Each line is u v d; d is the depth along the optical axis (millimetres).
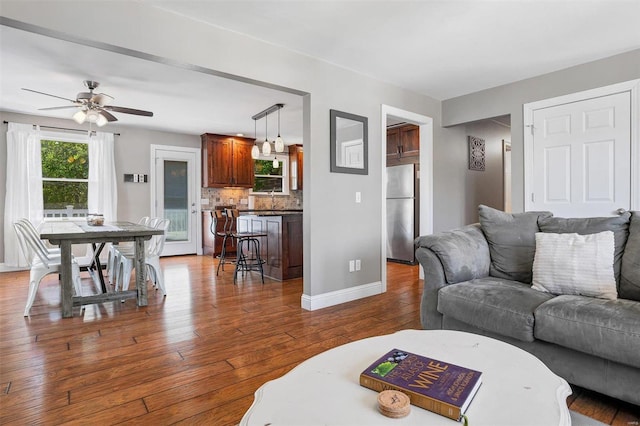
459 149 4758
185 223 6551
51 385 1863
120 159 5840
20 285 4191
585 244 1996
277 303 3422
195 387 1847
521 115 3762
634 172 3037
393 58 3201
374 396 981
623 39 2844
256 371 2023
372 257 3725
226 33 2637
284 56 2969
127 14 2205
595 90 3252
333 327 2742
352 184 3527
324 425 849
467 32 2719
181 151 6469
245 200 7262
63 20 1992
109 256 4504
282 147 4859
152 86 3885
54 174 5309
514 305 1830
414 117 4133
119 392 1796
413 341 1358
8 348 2342
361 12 2426
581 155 3342
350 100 3479
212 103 4547
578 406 1644
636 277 1842
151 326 2775
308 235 3223
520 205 3768
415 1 2287
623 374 1519
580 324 1576
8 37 2715
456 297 2062
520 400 948
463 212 4816
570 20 2541
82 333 2623
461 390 943
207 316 3025
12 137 4871
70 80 3666
